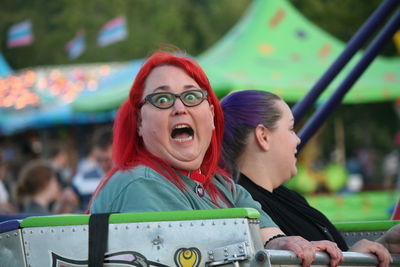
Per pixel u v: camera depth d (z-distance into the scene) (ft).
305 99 19.83
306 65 76.23
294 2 127.44
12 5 189.16
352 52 19.63
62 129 108.06
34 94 103.76
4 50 183.93
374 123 143.74
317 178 92.27
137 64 92.68
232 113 17.13
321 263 12.98
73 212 42.29
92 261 12.28
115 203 13.44
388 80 76.02
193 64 14.85
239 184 16.90
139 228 12.26
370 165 118.32
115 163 14.53
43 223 12.69
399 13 19.83
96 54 175.52
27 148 100.07
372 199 65.41
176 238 12.10
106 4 180.65
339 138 117.70
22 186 36.22
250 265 11.64
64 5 181.47
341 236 17.84
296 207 17.35
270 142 17.01
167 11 184.85
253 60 75.36
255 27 80.23
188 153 14.35
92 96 84.74
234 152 17.02
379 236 18.30
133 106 14.69
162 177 13.96
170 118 14.29
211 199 15.08
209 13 203.10
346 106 131.54
